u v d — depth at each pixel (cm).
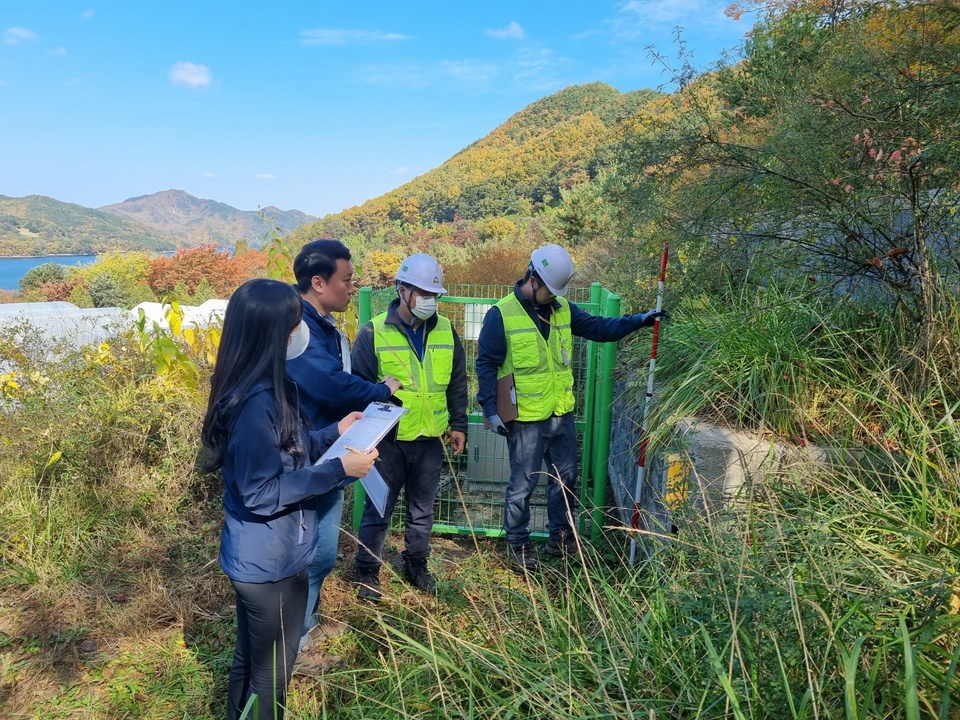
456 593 288
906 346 307
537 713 182
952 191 298
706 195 392
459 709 189
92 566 365
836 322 343
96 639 311
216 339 530
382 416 235
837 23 425
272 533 203
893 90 312
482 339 358
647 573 279
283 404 198
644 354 427
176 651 304
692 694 179
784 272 371
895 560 206
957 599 186
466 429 362
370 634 292
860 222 331
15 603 332
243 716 187
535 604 224
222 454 203
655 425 345
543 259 341
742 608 179
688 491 302
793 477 264
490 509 448
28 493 400
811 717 161
